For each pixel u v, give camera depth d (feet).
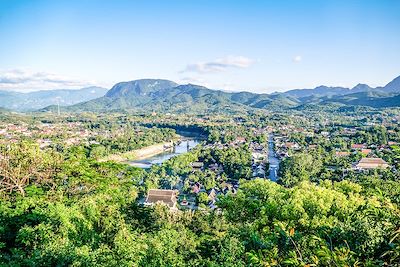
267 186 82.48
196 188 297.12
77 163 109.60
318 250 20.54
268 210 67.87
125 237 66.08
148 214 121.39
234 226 79.66
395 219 22.02
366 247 22.77
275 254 23.82
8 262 55.26
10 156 97.04
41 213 69.77
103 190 104.32
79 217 71.56
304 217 61.05
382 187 97.76
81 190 103.45
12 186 89.97
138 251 60.59
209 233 130.41
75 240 63.00
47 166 102.73
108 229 76.84
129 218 105.50
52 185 99.55
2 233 68.33
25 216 72.64
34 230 62.28
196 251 89.45
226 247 58.70
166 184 305.94
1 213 72.95
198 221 139.74
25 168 97.35
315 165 299.58
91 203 83.30
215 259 60.59
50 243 54.75
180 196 282.97
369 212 25.04
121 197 106.63
